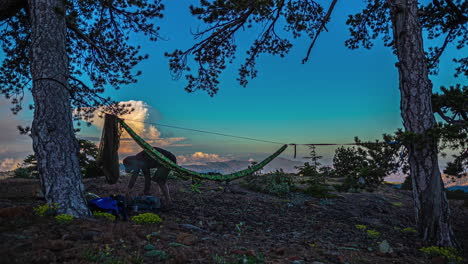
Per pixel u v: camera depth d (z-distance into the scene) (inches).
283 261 155.7
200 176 264.7
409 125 261.0
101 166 249.3
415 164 257.9
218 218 276.5
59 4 242.8
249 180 494.6
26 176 528.4
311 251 188.4
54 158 216.8
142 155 290.7
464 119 257.3
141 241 160.9
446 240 240.4
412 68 263.1
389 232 290.0
